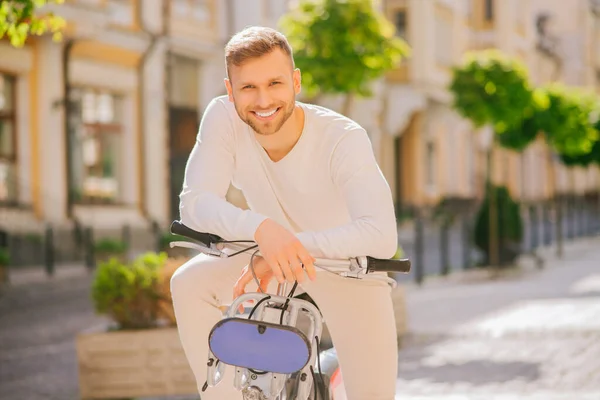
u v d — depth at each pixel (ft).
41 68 76.79
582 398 23.38
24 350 36.37
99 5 77.97
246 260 10.31
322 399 10.32
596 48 245.86
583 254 86.22
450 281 61.87
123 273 25.62
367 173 10.02
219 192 10.32
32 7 23.17
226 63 9.64
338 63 47.70
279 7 103.45
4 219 72.33
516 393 24.38
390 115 130.72
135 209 87.56
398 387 25.81
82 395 24.85
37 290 57.62
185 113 95.81
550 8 238.48
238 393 10.36
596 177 241.14
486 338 34.78
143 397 24.68
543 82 205.77
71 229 76.84
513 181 186.29
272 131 9.62
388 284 10.55
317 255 9.45
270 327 8.93
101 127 84.17
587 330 35.45
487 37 168.76
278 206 10.75
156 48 89.61
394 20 134.00
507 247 71.26
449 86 67.41
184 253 69.15
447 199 145.18
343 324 10.48
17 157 75.61
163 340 24.63
